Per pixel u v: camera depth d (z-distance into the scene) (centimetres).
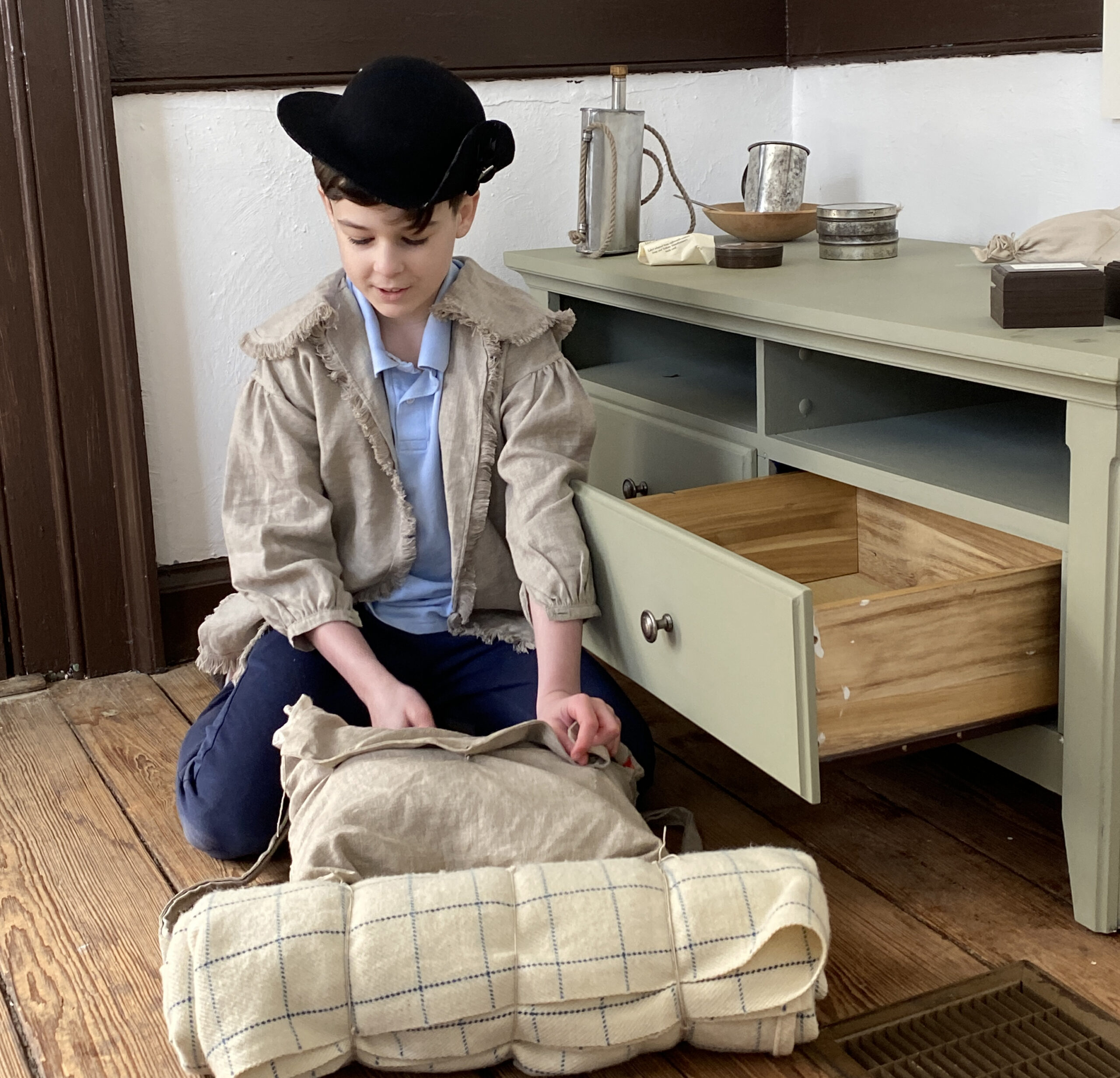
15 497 184
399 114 118
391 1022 98
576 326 202
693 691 119
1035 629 116
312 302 133
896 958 117
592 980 99
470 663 143
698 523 147
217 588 199
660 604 122
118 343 181
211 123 184
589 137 185
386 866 111
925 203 202
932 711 113
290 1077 97
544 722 121
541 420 136
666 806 147
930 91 197
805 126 225
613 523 129
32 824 147
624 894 102
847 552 157
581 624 131
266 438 134
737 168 225
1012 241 161
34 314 179
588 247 190
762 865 105
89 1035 109
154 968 119
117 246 178
